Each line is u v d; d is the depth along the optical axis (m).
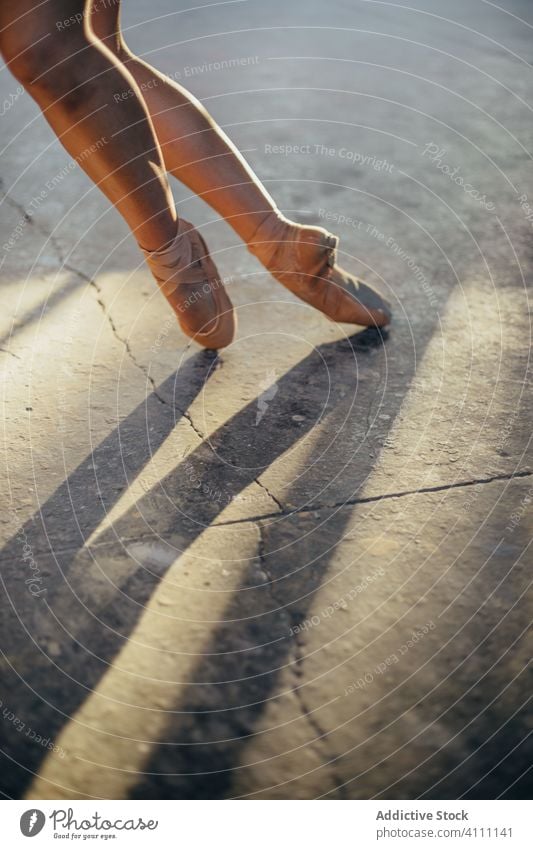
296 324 1.55
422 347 1.48
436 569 1.07
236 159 1.27
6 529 1.12
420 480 1.20
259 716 0.90
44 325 1.54
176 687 0.92
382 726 0.89
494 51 3.07
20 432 1.28
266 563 1.07
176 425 1.30
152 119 1.22
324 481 1.20
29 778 0.84
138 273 1.71
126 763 0.85
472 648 0.97
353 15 3.57
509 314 1.57
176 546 1.10
